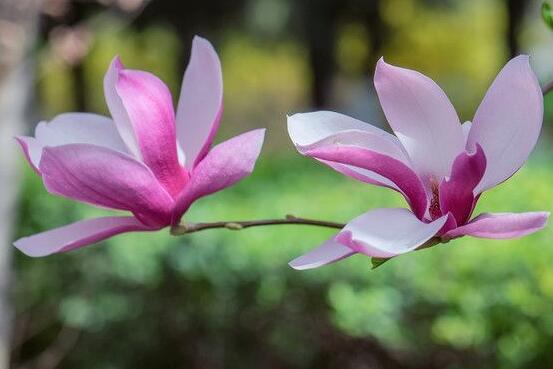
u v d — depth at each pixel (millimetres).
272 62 35031
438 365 5734
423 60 29953
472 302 5332
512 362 5180
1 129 5160
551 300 5148
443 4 27219
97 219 1717
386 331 5621
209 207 6883
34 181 7266
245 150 1711
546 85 1917
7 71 5184
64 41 6758
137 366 6738
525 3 21891
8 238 5184
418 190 1608
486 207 6426
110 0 6910
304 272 6117
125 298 6586
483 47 30984
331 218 6520
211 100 1797
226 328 6453
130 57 27984
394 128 1656
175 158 1739
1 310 5160
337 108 24344
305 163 9039
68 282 6719
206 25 22234
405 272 5680
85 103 24547
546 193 6562
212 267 6328
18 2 5258
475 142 1608
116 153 1644
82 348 6836
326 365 6250
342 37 25266
